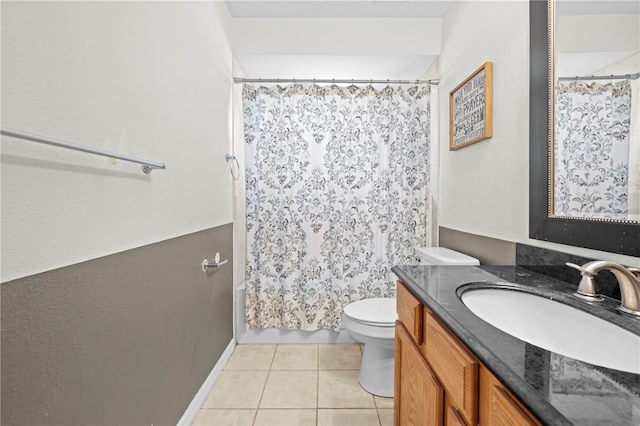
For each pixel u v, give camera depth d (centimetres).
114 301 92
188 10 145
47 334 70
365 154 228
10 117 62
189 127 146
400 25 223
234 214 228
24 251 65
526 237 124
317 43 223
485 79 151
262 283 229
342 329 234
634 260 81
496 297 98
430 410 87
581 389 46
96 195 85
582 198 97
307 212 228
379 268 232
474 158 169
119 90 95
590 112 94
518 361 54
